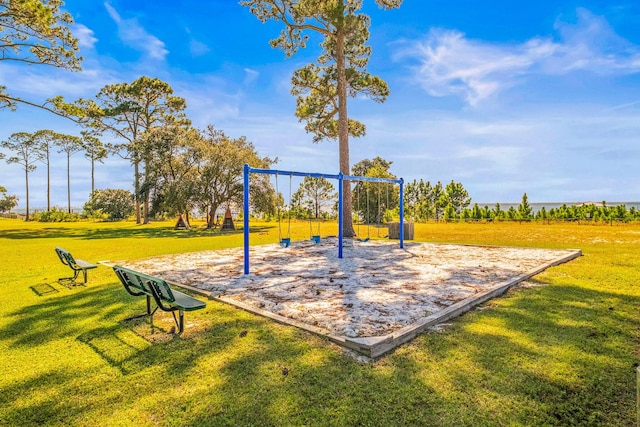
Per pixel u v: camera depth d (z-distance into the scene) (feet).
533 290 17.10
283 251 35.24
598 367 9.07
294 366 9.37
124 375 9.07
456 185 130.41
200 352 10.36
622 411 7.29
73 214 137.49
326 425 6.95
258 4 51.65
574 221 82.84
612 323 12.24
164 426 7.03
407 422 7.00
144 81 102.01
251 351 10.36
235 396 8.00
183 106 112.78
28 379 8.94
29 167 140.15
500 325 12.21
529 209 94.27
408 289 17.70
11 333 12.10
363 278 20.83
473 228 70.85
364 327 11.94
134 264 27.07
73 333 12.05
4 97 65.62
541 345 10.43
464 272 22.00
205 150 73.82
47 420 7.31
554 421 7.00
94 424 7.15
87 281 20.33
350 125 69.82
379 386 8.29
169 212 73.20
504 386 8.21
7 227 88.58
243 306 14.80
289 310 14.26
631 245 34.76
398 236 48.26
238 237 55.11
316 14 51.21
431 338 11.14
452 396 7.83
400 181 37.99
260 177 74.43
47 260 29.89
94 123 82.79
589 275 20.20
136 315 13.85
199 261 28.60
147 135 76.64
